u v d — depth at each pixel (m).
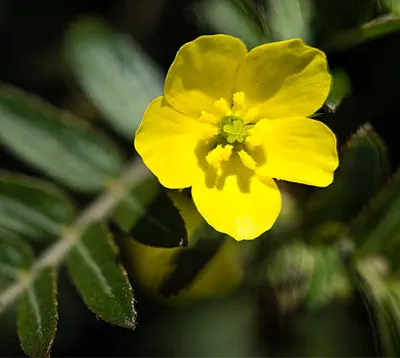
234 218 0.08
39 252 0.09
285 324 0.10
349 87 0.09
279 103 0.09
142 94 0.10
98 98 0.10
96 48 0.10
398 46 0.09
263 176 0.09
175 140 0.08
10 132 0.10
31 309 0.09
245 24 0.09
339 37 0.09
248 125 0.09
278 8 0.09
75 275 0.09
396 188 0.09
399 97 0.09
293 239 0.10
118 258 0.09
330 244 0.09
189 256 0.09
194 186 0.08
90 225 0.09
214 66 0.08
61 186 0.10
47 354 0.08
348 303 0.10
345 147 0.09
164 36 0.10
